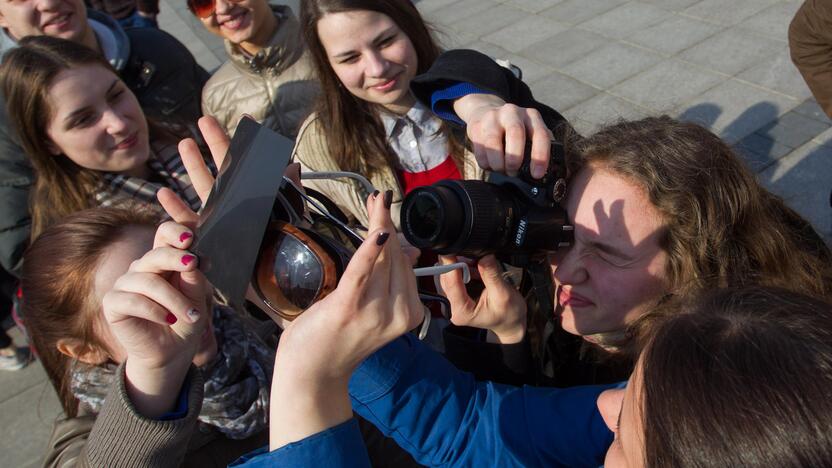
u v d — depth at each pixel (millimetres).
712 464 615
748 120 4258
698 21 5242
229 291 918
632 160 1218
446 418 1248
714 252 1216
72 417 1492
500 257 1323
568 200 1280
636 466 738
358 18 1915
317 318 883
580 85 4898
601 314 1272
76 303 1336
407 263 899
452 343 1479
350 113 2086
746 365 632
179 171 2359
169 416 1181
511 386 1334
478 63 1602
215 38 6672
